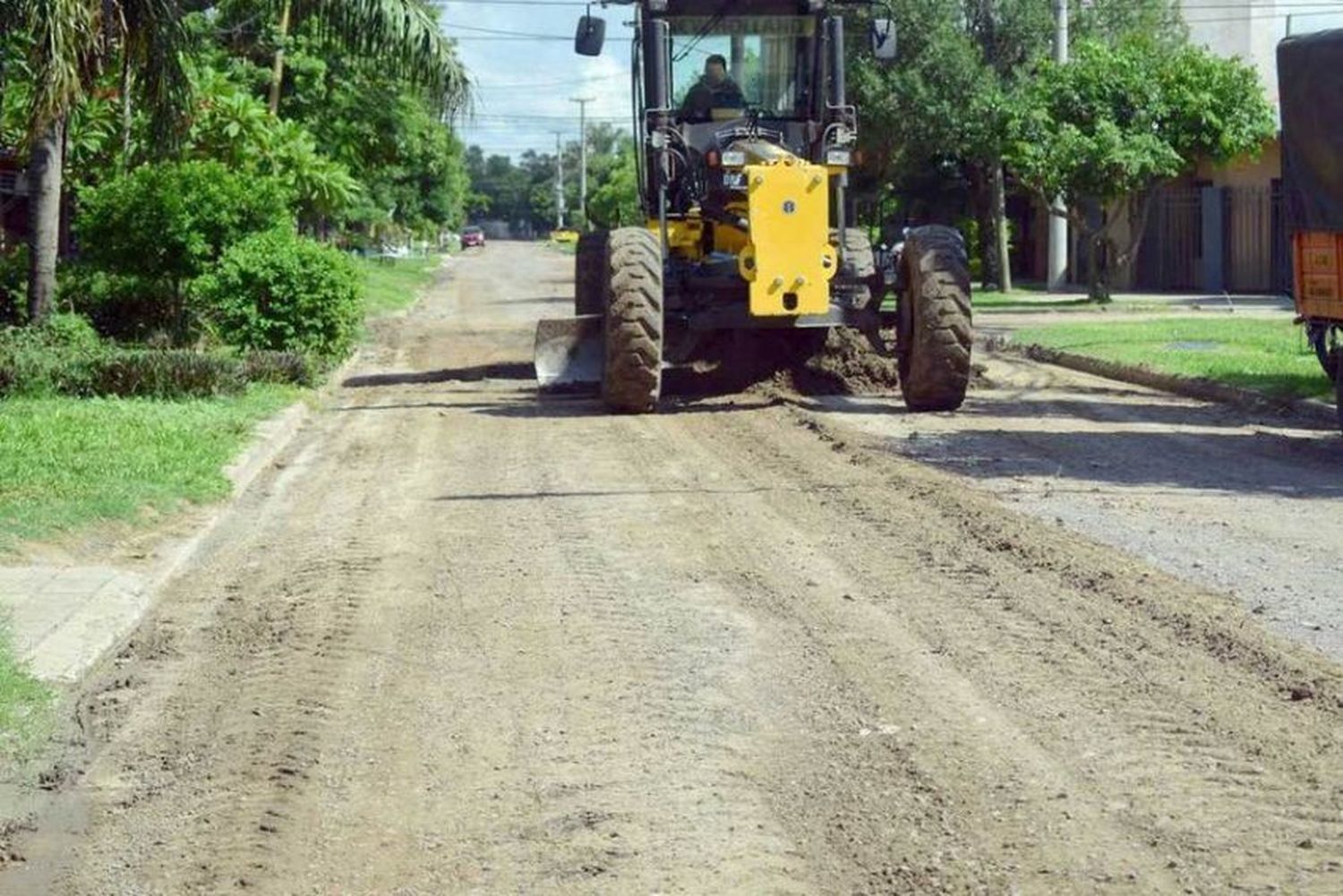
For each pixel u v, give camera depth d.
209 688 7.87
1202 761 6.41
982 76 40.38
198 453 13.77
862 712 7.17
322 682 7.86
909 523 11.23
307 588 9.84
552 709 7.34
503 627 8.78
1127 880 5.34
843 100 18.73
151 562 10.47
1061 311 35.28
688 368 20.34
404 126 36.69
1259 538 10.70
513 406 18.73
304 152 26.72
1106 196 36.06
